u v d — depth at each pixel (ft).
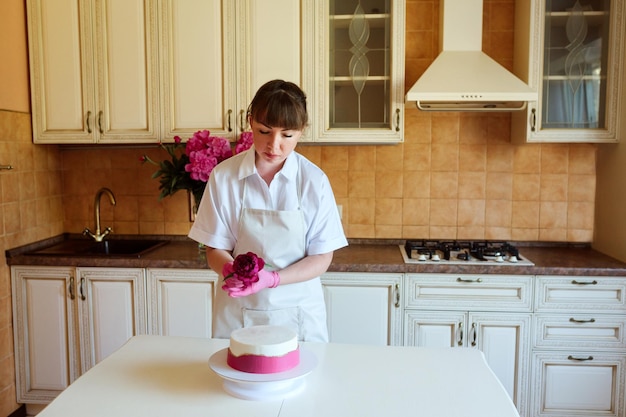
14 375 8.82
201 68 8.64
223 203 5.36
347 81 8.61
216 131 8.71
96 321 8.52
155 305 8.39
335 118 8.66
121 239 10.03
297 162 5.39
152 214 10.00
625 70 8.28
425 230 9.59
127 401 3.77
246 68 8.57
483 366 4.42
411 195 9.55
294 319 5.45
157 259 8.28
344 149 9.57
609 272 7.75
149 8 8.64
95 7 8.72
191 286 8.31
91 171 10.03
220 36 8.59
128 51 8.73
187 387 4.00
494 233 9.53
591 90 8.45
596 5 8.34
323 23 8.45
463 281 7.94
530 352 7.98
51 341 8.68
